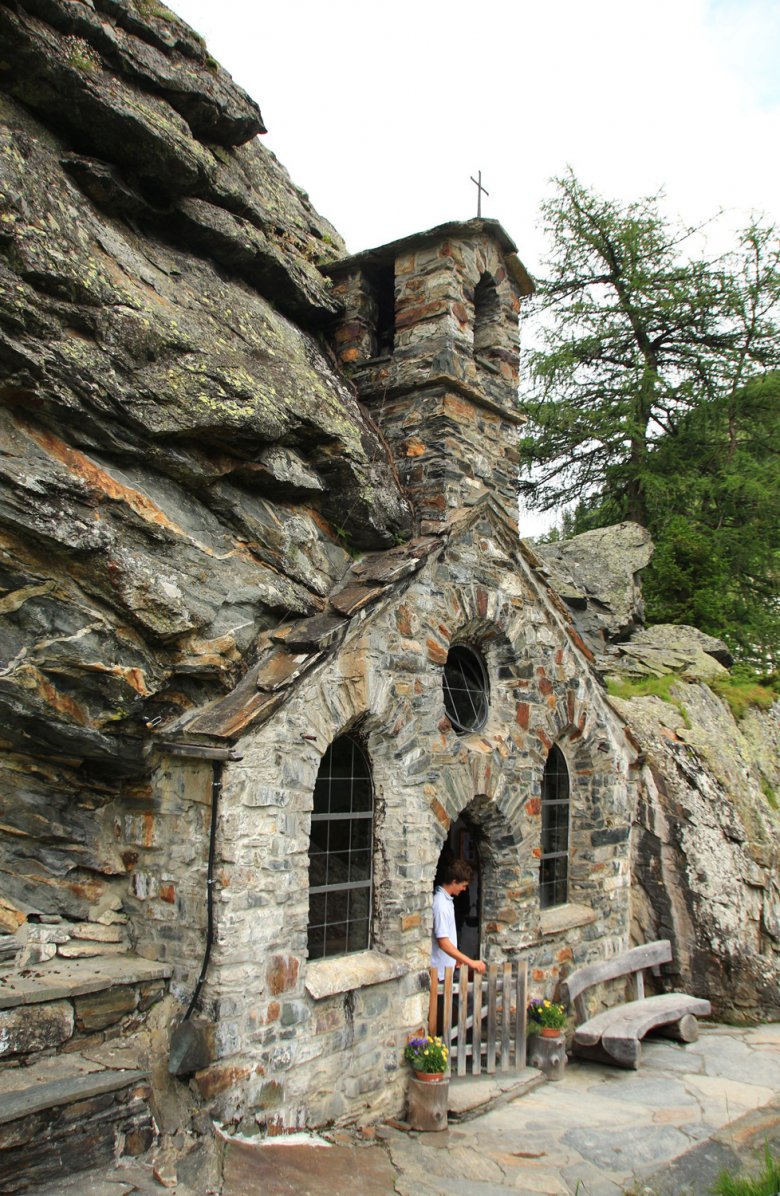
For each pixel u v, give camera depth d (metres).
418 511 8.84
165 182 7.00
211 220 7.60
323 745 6.80
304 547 7.53
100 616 5.89
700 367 19.81
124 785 6.59
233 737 5.95
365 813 7.57
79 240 6.02
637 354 20.17
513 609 9.28
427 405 9.04
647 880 11.37
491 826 8.96
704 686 13.83
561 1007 9.06
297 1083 6.35
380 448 8.80
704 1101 8.06
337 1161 6.07
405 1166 6.27
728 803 11.58
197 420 6.32
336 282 9.81
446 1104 7.09
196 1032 5.68
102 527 5.79
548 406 19.69
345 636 7.07
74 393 5.70
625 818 11.16
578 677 10.41
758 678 15.30
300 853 6.51
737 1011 10.74
